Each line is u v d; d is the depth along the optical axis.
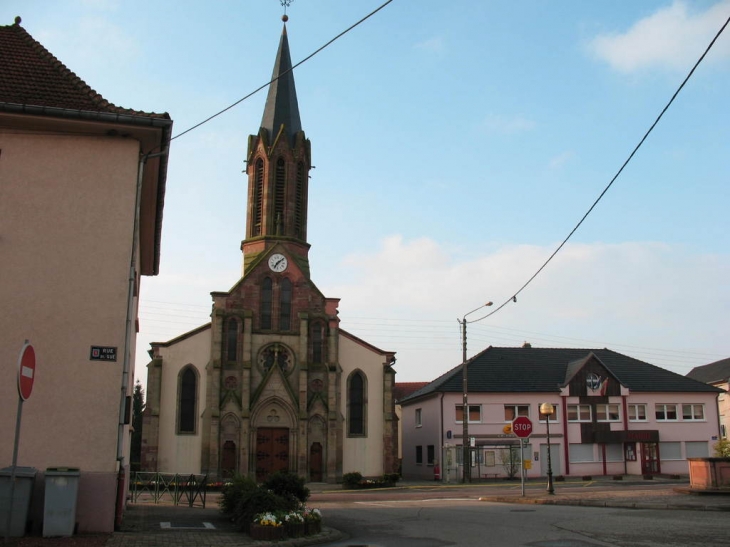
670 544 13.21
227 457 43.56
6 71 17.05
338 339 46.78
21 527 13.99
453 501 28.80
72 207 16.31
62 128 16.45
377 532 17.05
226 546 14.03
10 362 15.40
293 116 54.12
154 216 22.92
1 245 15.85
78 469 14.66
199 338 44.69
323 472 44.56
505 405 54.06
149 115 16.55
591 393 55.31
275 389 45.00
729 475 25.70
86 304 15.95
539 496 28.08
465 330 49.12
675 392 56.94
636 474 54.28
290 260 47.38
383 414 46.34
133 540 14.20
